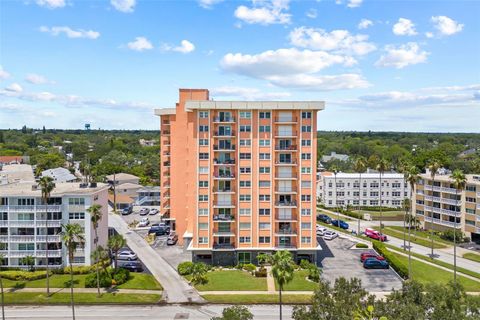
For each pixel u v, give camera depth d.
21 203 76.44
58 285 69.62
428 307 36.31
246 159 80.69
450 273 78.50
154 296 65.81
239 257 80.88
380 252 89.25
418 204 121.12
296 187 81.06
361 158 154.75
